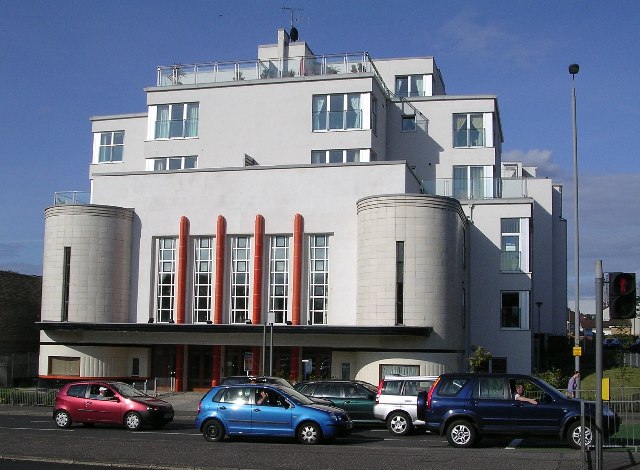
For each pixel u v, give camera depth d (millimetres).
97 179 40031
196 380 37750
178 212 38750
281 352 36594
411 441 21344
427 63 50906
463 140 45250
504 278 40281
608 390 14453
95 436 21625
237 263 37906
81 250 37844
